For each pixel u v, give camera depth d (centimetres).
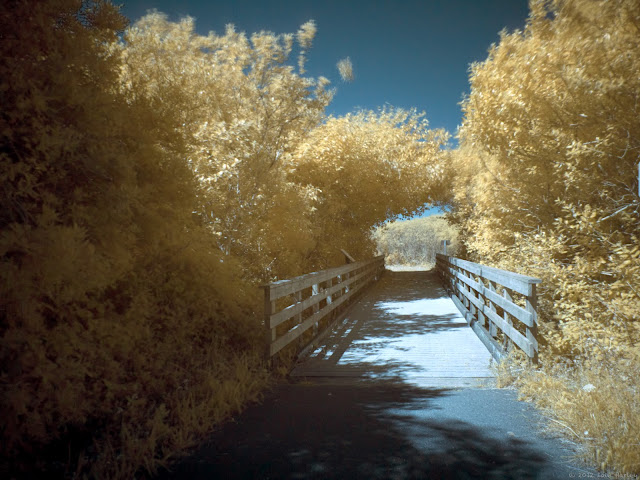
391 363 603
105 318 411
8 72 320
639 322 514
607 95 632
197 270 561
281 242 920
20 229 287
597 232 642
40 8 340
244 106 905
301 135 1089
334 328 869
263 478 285
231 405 412
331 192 1391
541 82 708
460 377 531
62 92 344
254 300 663
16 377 300
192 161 695
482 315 796
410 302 1255
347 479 282
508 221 936
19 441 305
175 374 461
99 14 426
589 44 639
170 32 839
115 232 389
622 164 676
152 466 296
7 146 328
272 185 795
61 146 331
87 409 350
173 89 552
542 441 336
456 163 1803
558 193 797
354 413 406
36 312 327
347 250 1585
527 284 511
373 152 1513
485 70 797
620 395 366
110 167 370
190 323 542
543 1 692
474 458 309
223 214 733
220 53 952
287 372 557
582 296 583
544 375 468
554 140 732
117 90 449
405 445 332
